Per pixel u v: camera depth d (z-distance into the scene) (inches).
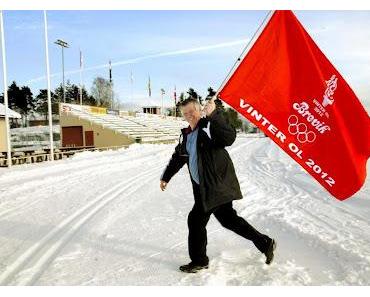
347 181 149.6
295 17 150.1
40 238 207.5
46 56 786.8
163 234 209.6
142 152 995.3
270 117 152.5
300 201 294.4
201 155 145.7
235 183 148.7
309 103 149.9
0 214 268.8
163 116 2481.5
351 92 146.9
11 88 3422.7
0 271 158.6
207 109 144.5
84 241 200.1
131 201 312.0
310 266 156.5
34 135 2452.0
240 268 155.3
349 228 210.5
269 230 213.8
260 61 152.3
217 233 208.8
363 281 140.8
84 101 3587.6
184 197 323.9
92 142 1539.1
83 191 368.2
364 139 147.9
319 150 150.0
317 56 149.4
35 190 375.6
